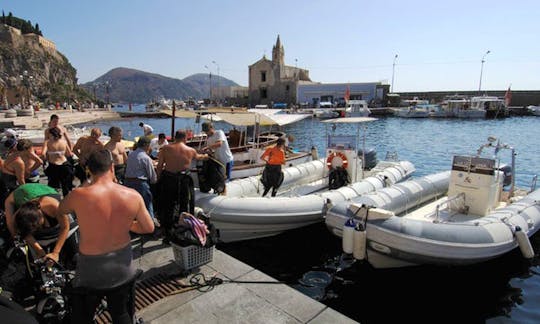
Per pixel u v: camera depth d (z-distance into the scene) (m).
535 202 7.11
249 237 7.08
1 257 3.44
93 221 2.30
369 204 6.48
